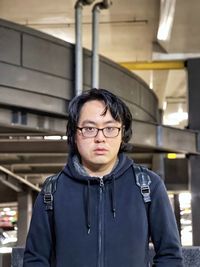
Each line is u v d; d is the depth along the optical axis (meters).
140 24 15.00
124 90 10.71
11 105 7.70
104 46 17.06
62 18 14.70
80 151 2.07
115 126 2.05
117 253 1.95
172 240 2.02
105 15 14.51
